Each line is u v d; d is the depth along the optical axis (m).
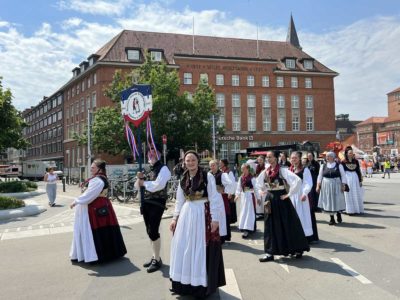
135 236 10.35
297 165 8.68
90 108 57.25
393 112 112.50
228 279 6.30
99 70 53.22
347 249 8.11
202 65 57.50
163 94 38.34
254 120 60.03
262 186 7.53
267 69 60.97
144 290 5.91
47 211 16.31
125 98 8.81
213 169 9.10
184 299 5.46
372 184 28.77
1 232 11.23
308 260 7.34
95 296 5.72
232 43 62.84
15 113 27.48
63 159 71.00
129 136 8.82
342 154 13.56
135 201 19.08
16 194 24.66
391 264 6.92
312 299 5.33
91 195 7.50
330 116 63.47
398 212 13.44
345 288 5.73
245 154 38.06
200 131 40.53
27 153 103.06
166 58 56.62
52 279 6.62
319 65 64.81
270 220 7.33
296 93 62.25
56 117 77.69
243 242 9.34
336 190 11.23
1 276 6.88
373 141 112.94
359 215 12.94
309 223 8.49
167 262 7.54
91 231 7.51
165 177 6.86
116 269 7.13
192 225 5.40
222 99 58.53
